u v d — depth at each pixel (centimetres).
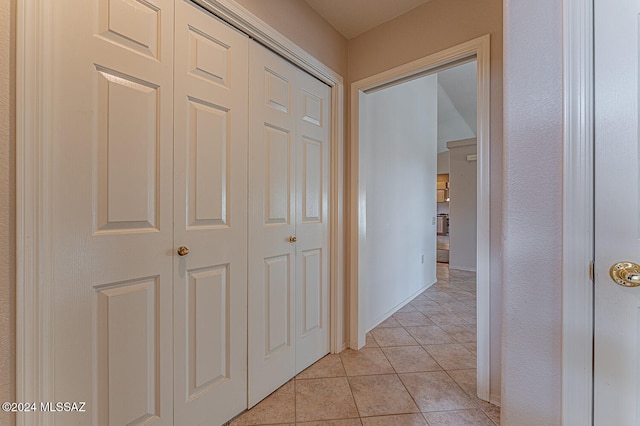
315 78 188
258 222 150
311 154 185
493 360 149
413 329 250
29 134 79
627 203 76
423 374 177
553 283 83
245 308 144
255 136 148
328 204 200
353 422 136
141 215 104
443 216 1021
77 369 89
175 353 115
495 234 147
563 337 81
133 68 102
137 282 104
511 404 89
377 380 170
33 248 80
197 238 123
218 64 130
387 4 176
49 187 83
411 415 141
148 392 107
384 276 277
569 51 81
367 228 249
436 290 380
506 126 90
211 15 127
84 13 90
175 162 115
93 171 92
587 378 79
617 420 77
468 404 149
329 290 202
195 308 122
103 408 95
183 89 117
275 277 161
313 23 181
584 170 80
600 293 79
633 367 76
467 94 507
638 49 76
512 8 90
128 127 101
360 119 211
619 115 77
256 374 149
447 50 164
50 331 83
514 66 89
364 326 217
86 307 91
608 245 78
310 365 185
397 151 305
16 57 78
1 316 77
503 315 91
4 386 77
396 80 194
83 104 90
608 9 78
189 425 119
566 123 81
